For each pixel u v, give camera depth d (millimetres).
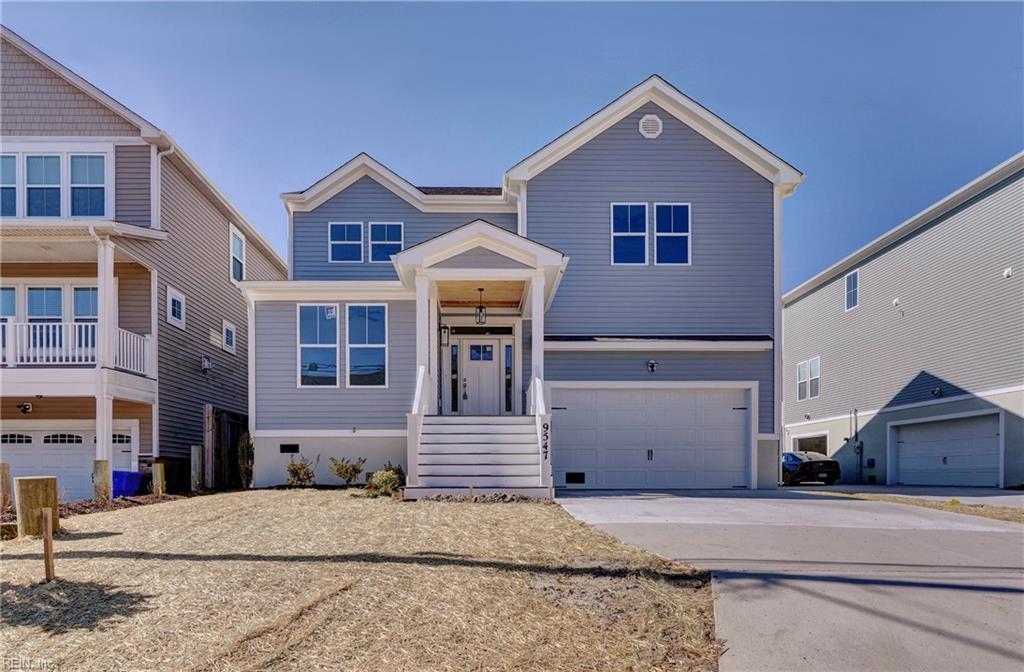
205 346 18047
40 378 13219
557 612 5035
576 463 14602
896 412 22062
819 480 21359
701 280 15344
